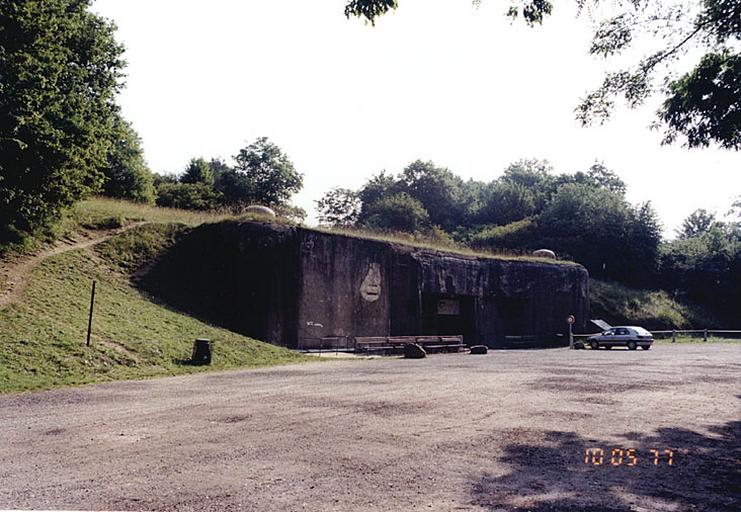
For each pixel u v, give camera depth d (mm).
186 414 9867
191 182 66500
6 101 16781
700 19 10703
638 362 23141
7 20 17391
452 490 5805
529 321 39125
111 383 14023
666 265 60531
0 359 13820
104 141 22469
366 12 8898
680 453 7492
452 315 37156
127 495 5516
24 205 19234
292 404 11055
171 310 22656
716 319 56375
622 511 5246
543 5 9797
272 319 25188
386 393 12773
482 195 83562
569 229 58562
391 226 66438
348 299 28484
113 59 31531
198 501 5363
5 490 5641
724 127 10453
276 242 26156
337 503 5359
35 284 19312
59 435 8148
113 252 25188
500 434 8477
